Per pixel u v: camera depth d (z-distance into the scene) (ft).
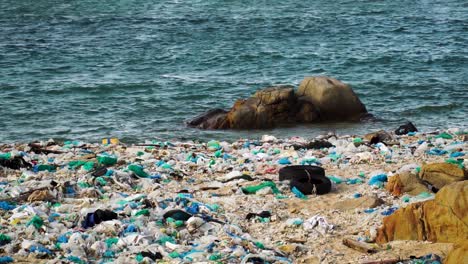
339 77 137.59
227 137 97.76
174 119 107.55
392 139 88.58
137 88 126.52
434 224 47.34
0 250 46.26
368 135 88.74
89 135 98.27
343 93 107.86
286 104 104.68
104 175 65.31
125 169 67.51
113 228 50.24
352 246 47.83
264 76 139.13
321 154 79.61
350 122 106.93
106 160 71.72
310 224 52.49
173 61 150.61
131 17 200.95
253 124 102.58
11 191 60.13
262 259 44.60
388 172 68.23
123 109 112.88
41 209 54.90
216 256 45.29
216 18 200.75
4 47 161.58
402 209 49.19
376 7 220.23
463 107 114.73
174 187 63.93
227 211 56.54
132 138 96.37
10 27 185.68
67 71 139.74
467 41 170.81
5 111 110.73
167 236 49.37
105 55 155.12
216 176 69.10
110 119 107.04
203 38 174.19
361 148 81.61
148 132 99.86
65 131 100.32
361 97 122.11
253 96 105.81
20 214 53.16
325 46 166.30
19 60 149.28
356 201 57.98
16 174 68.49
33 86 126.93
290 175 64.03
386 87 128.06
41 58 151.43
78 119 106.93
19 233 49.29
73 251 46.21
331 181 65.57
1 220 52.03
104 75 136.46
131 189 63.05
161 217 53.57
